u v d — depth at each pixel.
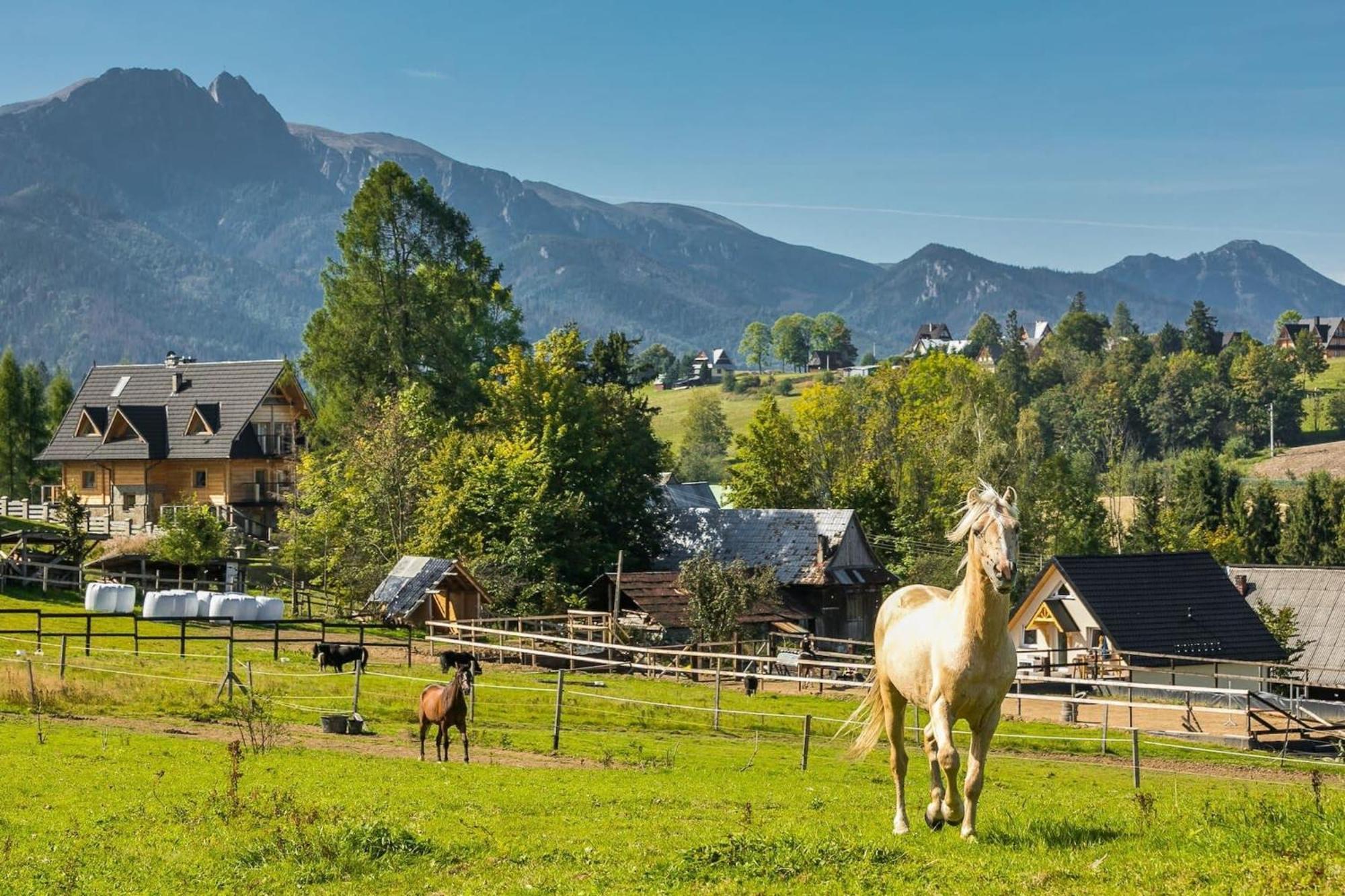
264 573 79.56
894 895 12.01
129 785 23.16
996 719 14.83
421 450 75.44
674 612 63.97
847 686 52.69
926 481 101.38
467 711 38.50
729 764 30.61
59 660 44.53
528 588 68.38
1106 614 61.94
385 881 14.38
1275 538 125.69
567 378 80.94
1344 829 12.88
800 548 81.06
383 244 90.56
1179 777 32.72
